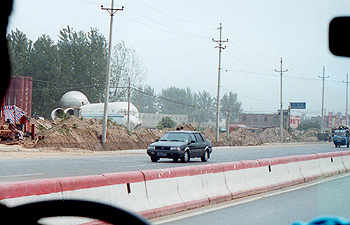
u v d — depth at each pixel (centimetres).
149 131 5128
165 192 1033
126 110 6041
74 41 8962
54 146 3459
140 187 959
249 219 968
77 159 2516
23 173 1659
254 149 4781
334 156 2231
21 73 8112
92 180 845
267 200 1271
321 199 1300
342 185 1681
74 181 808
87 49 8869
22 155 2636
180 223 910
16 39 8588
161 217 973
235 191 1305
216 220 950
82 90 8706
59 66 8519
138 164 2245
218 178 1256
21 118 3703
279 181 1595
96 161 2398
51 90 8162
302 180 1770
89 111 6406
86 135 3872
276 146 6131
